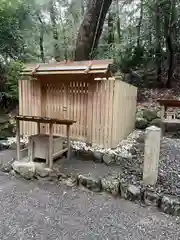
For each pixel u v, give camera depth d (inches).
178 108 260.5
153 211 97.3
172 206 94.3
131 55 347.6
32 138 139.6
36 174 129.9
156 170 109.3
